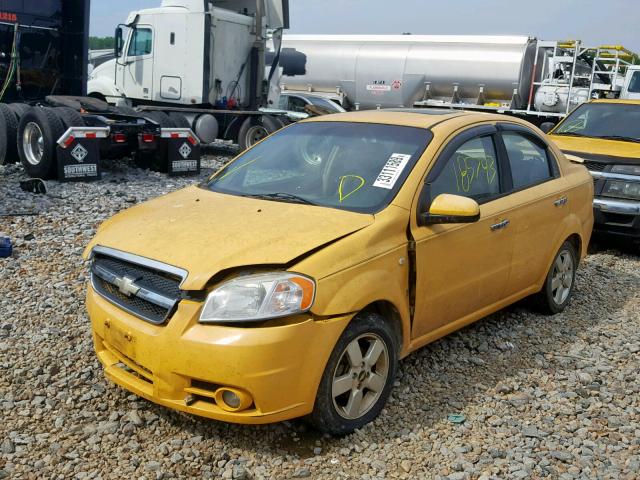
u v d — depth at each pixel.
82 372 4.29
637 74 20.52
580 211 5.91
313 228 3.72
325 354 3.42
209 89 15.25
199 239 3.66
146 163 12.87
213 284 3.41
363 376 3.73
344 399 3.72
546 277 5.59
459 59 20.95
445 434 3.79
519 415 4.05
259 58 16.42
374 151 4.46
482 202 4.67
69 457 3.42
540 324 5.60
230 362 3.24
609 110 9.52
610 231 8.17
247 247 3.52
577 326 5.61
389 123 4.72
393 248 3.86
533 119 20.98
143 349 3.47
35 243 7.20
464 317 4.66
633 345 5.23
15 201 9.20
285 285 3.35
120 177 11.80
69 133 10.72
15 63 12.50
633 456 3.63
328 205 4.11
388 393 3.92
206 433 3.69
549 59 20.80
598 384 4.50
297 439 3.68
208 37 14.95
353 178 4.29
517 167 5.17
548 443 3.73
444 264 4.24
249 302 3.30
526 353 4.99
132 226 4.00
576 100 19.83
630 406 4.23
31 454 3.44
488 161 4.85
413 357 4.79
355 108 23.45
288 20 16.88
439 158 4.37
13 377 4.23
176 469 3.36
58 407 3.90
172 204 4.31
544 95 20.16
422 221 4.09
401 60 21.92
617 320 5.82
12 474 3.26
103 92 16.58
